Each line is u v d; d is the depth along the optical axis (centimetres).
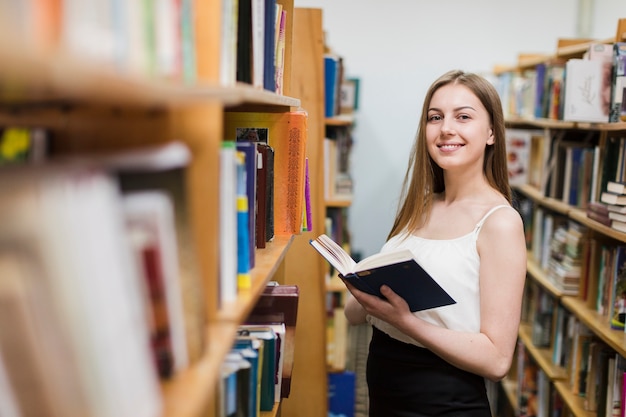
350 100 378
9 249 50
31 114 80
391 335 179
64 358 53
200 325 81
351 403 334
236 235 111
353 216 525
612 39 256
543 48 504
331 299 338
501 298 162
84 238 53
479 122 181
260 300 156
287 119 165
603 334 221
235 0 116
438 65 507
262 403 146
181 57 87
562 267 291
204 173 95
